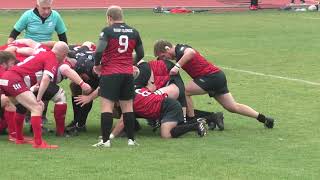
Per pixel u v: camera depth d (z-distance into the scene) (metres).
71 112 40.12
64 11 154.38
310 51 74.69
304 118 38.12
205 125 34.66
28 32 38.12
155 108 33.47
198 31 103.56
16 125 31.20
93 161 27.33
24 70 30.55
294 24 118.94
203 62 35.69
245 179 24.78
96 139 32.88
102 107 30.55
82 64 33.94
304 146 30.80
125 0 177.62
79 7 164.88
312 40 88.50
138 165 26.69
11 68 30.75
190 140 32.31
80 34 95.56
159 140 32.34
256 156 28.61
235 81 53.00
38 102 30.41
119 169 26.00
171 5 175.50
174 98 34.41
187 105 35.72
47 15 37.88
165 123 33.00
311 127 35.59
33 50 33.94
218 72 35.78
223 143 31.53
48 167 26.23
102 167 26.30
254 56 70.44
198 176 25.09
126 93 30.69
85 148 30.30
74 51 34.56
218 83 35.66
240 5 174.75
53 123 37.25
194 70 35.69
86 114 34.75
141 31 102.69
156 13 151.12
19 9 155.00
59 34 39.06
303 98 44.91
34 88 31.34
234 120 37.84
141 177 24.86
